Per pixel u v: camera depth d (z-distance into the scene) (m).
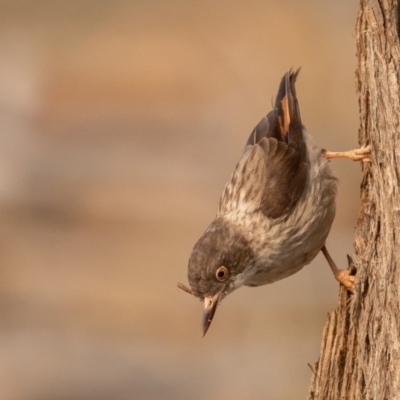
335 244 14.66
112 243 17.45
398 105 7.60
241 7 20.08
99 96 19.86
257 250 8.79
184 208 17.53
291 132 9.04
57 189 18.58
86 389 14.66
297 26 19.25
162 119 19.12
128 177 18.47
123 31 20.73
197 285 8.79
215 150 18.39
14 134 19.42
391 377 6.94
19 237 17.84
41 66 20.52
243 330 14.92
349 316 7.68
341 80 17.28
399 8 7.99
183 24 20.34
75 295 16.62
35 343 15.81
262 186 8.84
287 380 13.95
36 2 21.22
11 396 14.88
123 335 15.77
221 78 19.20
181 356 15.12
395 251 7.16
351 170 15.31
